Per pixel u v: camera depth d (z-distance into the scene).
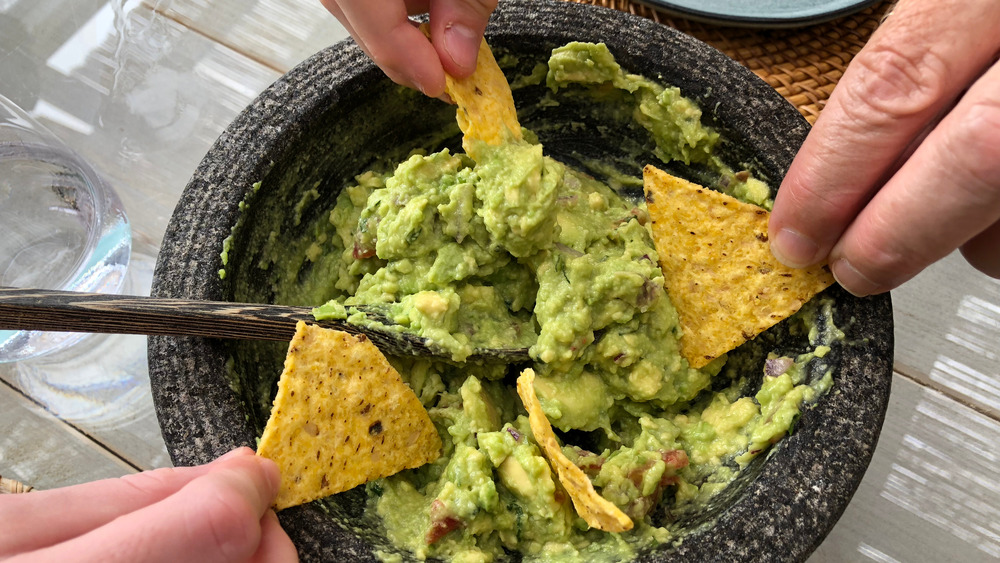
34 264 0.29
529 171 0.22
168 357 0.21
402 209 0.24
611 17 0.25
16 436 0.30
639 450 0.23
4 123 0.31
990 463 0.29
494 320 0.24
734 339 0.23
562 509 0.22
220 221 0.22
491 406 0.24
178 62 0.36
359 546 0.20
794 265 0.22
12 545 0.17
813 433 0.21
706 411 0.24
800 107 0.30
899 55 0.18
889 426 0.30
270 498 0.19
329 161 0.26
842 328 0.22
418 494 0.23
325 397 0.20
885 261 0.20
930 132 0.19
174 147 0.34
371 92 0.25
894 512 0.29
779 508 0.20
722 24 0.30
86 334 0.31
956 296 0.32
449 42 0.21
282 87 0.24
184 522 0.16
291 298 0.26
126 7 0.36
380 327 0.22
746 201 0.25
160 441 0.30
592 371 0.24
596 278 0.23
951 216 0.18
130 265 0.31
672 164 0.27
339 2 0.21
